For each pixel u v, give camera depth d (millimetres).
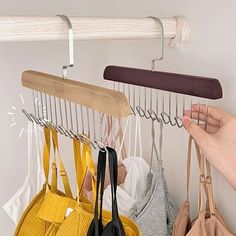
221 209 830
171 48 863
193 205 882
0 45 1028
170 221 843
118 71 779
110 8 1026
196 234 756
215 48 775
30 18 639
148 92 938
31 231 819
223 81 771
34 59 1066
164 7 861
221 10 754
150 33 743
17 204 886
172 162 923
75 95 619
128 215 824
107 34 695
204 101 815
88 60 1116
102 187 640
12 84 1057
